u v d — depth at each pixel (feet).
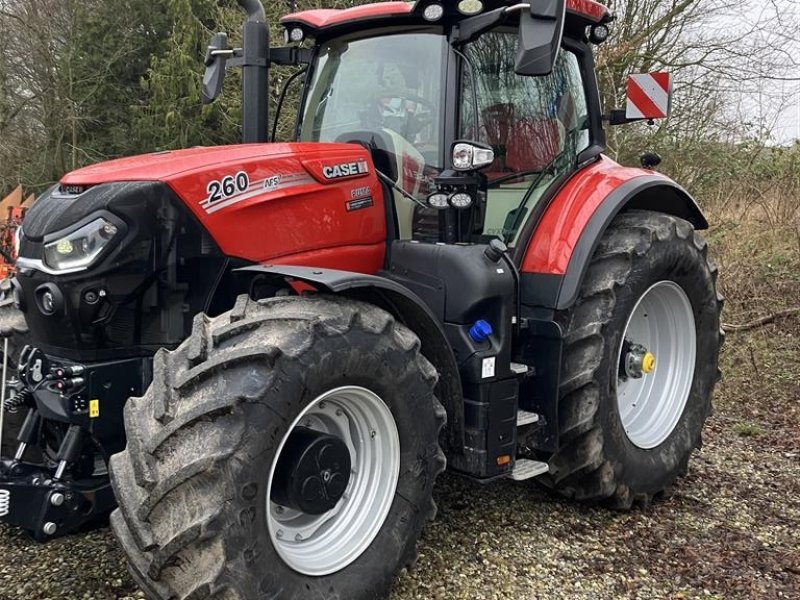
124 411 7.67
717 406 16.92
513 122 11.12
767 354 20.16
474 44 10.46
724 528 11.04
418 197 10.36
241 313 7.88
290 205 9.40
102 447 8.61
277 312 7.90
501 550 10.14
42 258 8.59
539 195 11.52
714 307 13.03
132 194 8.43
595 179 11.53
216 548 7.07
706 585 9.40
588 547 10.34
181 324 9.00
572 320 10.82
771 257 25.03
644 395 12.60
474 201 9.95
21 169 51.26
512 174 11.06
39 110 52.42
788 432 15.31
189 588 7.20
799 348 20.61
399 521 8.80
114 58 52.80
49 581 8.80
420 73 10.39
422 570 9.55
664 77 13.52
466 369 9.53
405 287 9.68
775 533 10.89
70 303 8.40
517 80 11.19
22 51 51.03
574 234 10.75
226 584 7.08
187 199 8.64
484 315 9.66
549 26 8.65
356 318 8.16
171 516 7.10
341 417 8.68
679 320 12.75
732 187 29.43
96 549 9.53
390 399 8.52
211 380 7.34
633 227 11.54
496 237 11.00
